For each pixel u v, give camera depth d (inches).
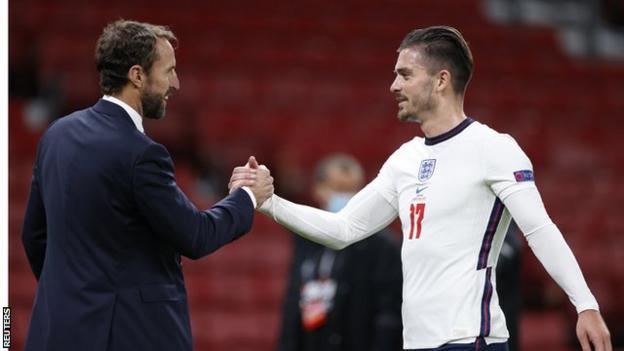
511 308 670.5
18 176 1529.3
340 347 821.2
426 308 522.0
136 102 550.9
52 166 545.6
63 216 533.0
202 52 1958.7
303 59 2012.8
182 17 2066.9
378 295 813.2
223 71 1927.9
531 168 531.2
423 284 526.6
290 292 853.2
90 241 528.7
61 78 1797.5
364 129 1792.6
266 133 1752.0
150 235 538.0
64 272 529.7
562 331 1406.3
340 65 2030.0
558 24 2455.7
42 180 551.8
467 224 522.3
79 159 534.3
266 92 1895.9
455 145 533.6
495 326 516.4
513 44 2273.6
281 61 2000.5
